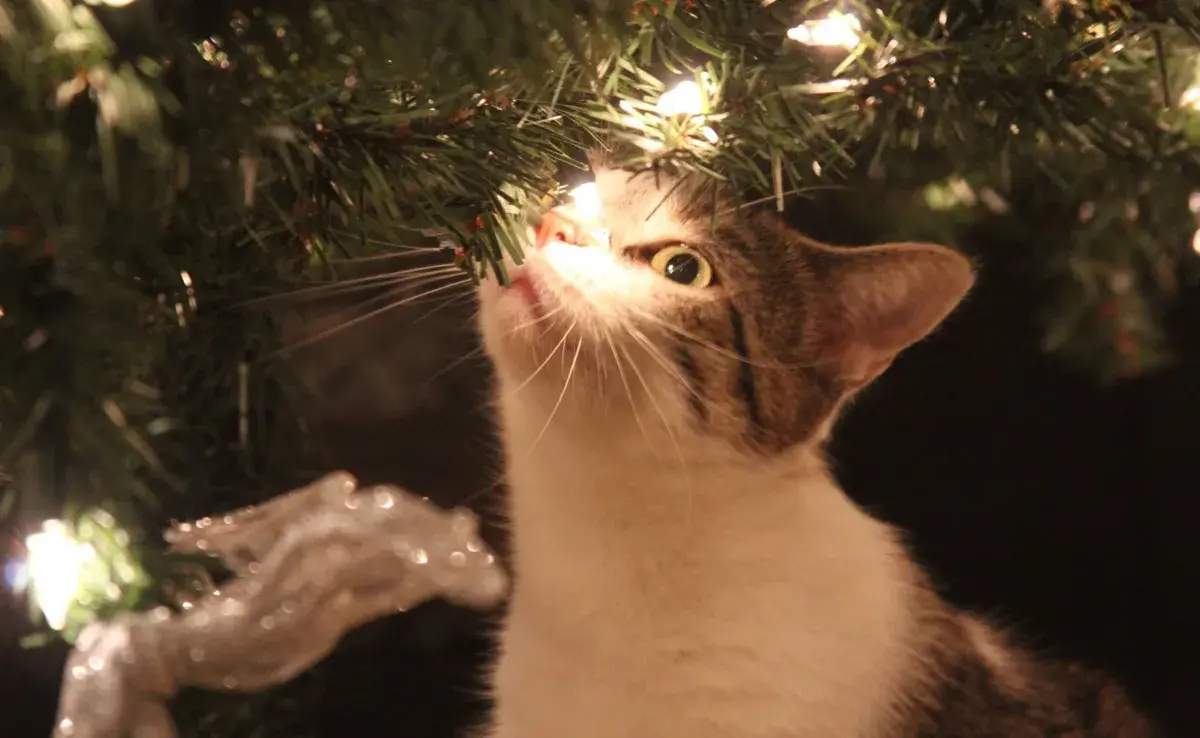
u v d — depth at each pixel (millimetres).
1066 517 681
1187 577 681
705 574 666
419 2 462
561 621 670
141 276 511
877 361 669
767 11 537
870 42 539
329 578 467
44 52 379
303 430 627
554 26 478
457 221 525
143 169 409
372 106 513
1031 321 675
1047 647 680
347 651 660
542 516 670
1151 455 682
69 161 396
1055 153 630
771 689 661
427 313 657
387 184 511
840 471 675
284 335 624
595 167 613
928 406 674
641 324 644
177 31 435
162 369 562
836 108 550
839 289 658
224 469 597
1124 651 682
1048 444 678
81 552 499
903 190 658
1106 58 558
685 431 658
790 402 665
